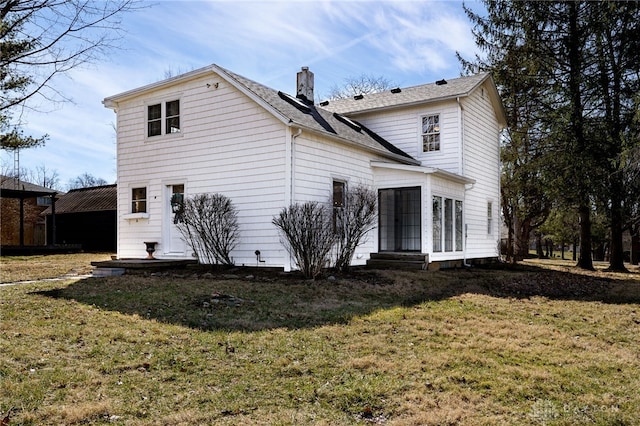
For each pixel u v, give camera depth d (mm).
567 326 6934
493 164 18719
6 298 7746
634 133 15812
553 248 45219
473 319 7113
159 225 13117
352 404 3895
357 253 12938
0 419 3479
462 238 15133
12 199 29000
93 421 3516
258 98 11266
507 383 4375
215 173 12172
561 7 17172
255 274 10703
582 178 16406
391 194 14656
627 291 10977
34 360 4738
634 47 16469
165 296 7898
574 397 4105
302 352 5172
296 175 11141
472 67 20938
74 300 7637
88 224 25344
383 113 16938
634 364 5055
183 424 3482
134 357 4922
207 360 4879
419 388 4219
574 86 16891
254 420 3570
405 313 7238
